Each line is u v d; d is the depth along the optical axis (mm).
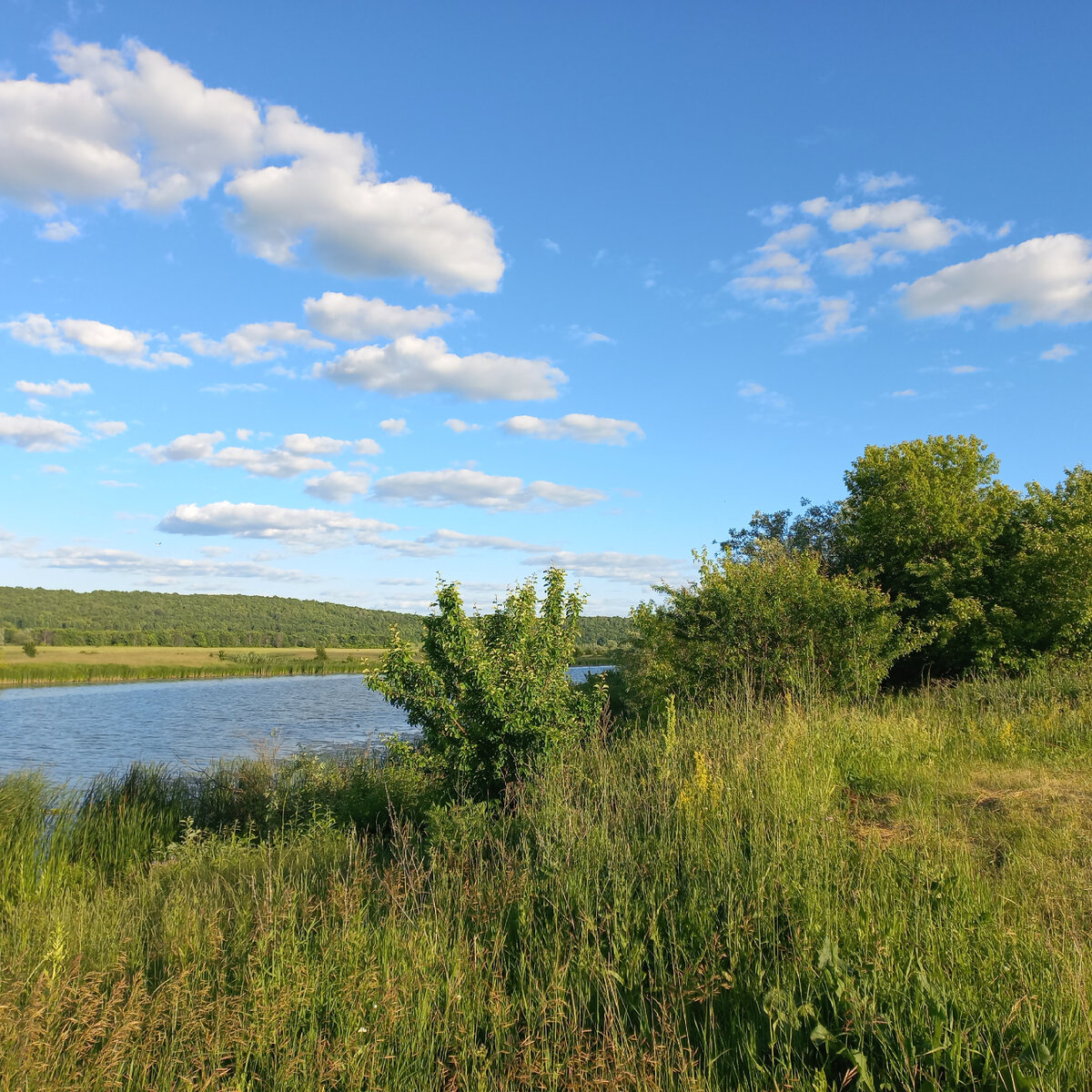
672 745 7816
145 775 14094
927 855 4898
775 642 13227
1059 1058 2906
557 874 5109
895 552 17406
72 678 64750
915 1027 3170
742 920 4141
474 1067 3352
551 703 9773
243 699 47062
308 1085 3295
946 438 18203
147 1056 3561
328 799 12250
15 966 4645
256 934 4879
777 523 26453
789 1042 3166
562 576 10359
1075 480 16516
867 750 7945
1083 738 8797
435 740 9523
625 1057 3246
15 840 9547
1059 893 4559
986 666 14953
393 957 4379
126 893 7934
